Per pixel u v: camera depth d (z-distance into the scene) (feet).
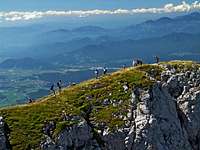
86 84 504.02
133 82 490.90
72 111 448.65
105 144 438.40
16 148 399.65
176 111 490.90
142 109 462.60
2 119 426.92
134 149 441.27
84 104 469.57
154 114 463.01
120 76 509.76
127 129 449.06
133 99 473.26
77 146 424.05
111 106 468.75
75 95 484.33
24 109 449.48
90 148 427.74
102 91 486.79
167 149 449.06
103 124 449.48
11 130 417.69
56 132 420.77
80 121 437.58
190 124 495.82
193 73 527.40
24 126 424.05
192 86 517.55
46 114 441.68
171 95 516.32
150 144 441.68
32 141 407.64
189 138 493.77
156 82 491.72
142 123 452.35
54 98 479.41
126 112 462.19
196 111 503.20
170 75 526.57
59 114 442.91
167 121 467.52
